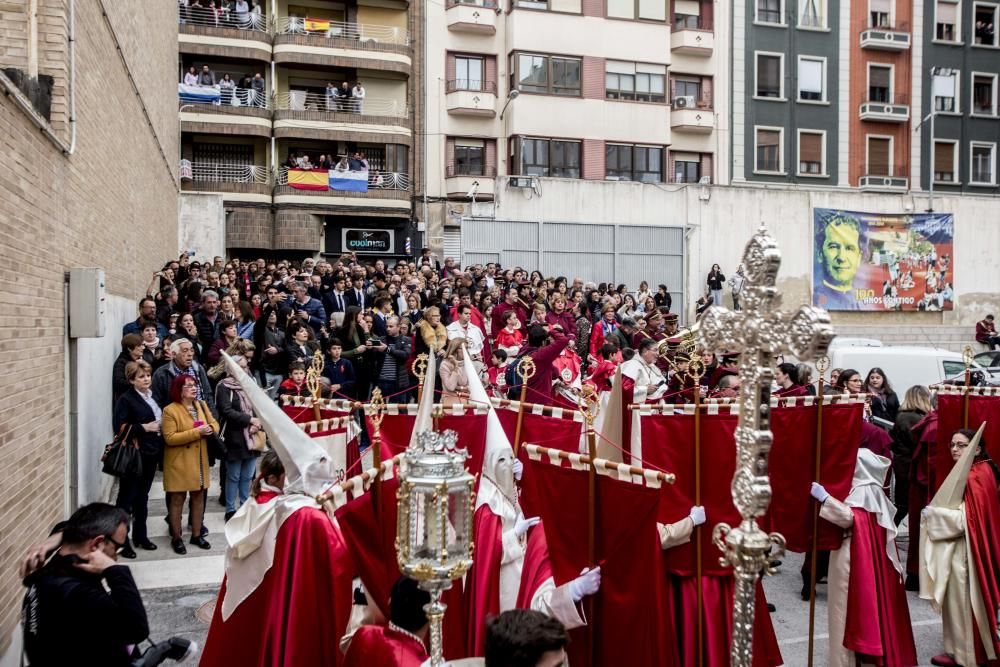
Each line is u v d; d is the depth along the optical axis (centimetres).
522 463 557
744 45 3650
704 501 547
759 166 3681
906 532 1057
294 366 917
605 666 466
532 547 485
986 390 752
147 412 866
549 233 2861
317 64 3262
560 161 3356
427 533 326
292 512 460
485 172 3362
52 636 373
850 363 1694
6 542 566
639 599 453
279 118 3212
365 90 3372
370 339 1277
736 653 332
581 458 479
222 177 3284
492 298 1758
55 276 739
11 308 590
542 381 1097
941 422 739
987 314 3300
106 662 376
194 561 852
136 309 1455
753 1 3662
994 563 646
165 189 2122
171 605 743
